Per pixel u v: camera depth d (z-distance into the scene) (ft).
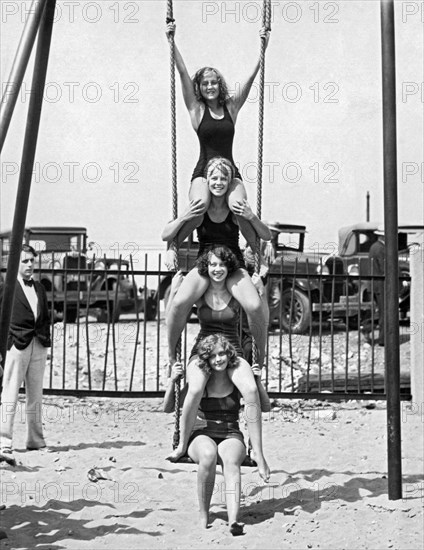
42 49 23.15
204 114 22.59
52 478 26.73
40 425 30.63
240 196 22.29
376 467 28.07
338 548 20.51
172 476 27.17
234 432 22.20
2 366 23.16
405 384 40.91
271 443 32.50
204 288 22.44
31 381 30.27
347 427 35.63
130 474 27.30
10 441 28.43
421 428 34.47
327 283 60.75
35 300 29.71
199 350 21.99
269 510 23.45
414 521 22.25
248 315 22.39
